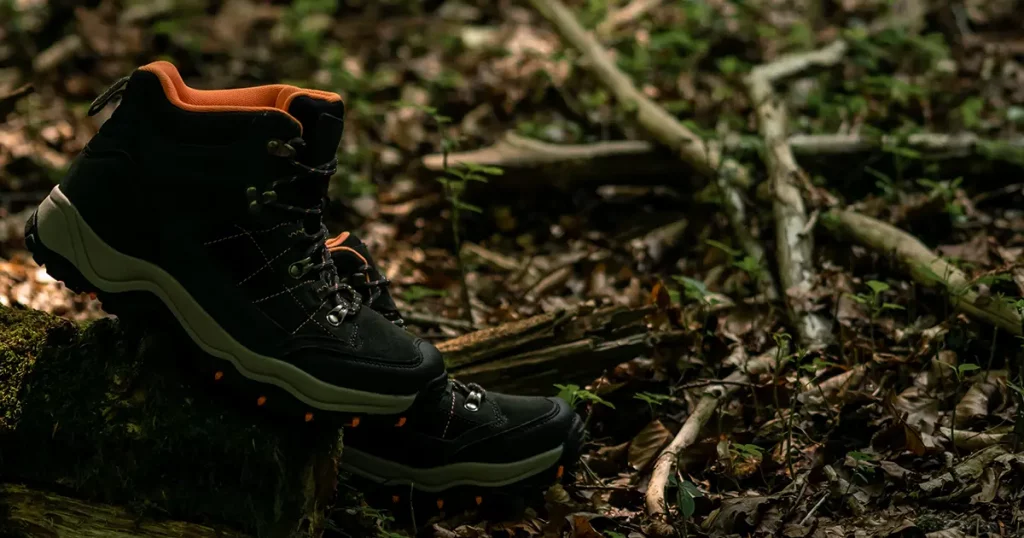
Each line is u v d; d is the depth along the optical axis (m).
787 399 2.75
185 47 5.79
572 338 2.71
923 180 3.58
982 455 2.41
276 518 2.03
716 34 5.54
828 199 3.59
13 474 2.12
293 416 2.06
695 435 2.61
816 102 4.59
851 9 5.84
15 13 5.64
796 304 3.10
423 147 4.70
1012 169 3.90
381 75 5.49
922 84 4.71
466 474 2.36
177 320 2.03
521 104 5.01
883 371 2.83
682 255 3.79
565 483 2.55
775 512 2.32
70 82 5.31
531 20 6.26
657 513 2.30
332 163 2.12
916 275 3.14
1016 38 5.36
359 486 2.39
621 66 5.08
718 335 3.06
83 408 2.07
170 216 1.99
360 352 2.05
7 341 2.17
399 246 3.98
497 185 4.11
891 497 2.35
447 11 6.47
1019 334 2.78
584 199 4.22
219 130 1.97
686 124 4.13
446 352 2.68
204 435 2.02
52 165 4.31
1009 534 2.18
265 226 2.02
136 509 2.05
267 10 6.45
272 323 2.01
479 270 3.83
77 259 2.00
